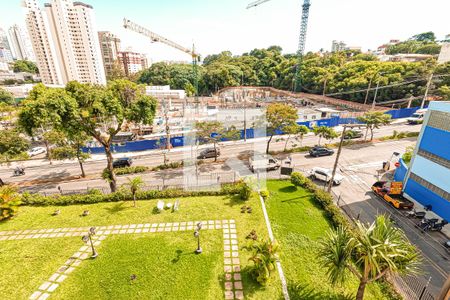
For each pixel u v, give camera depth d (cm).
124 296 1035
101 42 11694
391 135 3569
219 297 1033
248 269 1173
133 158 3125
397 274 904
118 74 9112
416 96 4972
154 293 1048
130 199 1838
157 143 3475
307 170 2489
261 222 1541
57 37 8538
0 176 2688
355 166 2588
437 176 1688
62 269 1184
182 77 9350
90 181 2473
